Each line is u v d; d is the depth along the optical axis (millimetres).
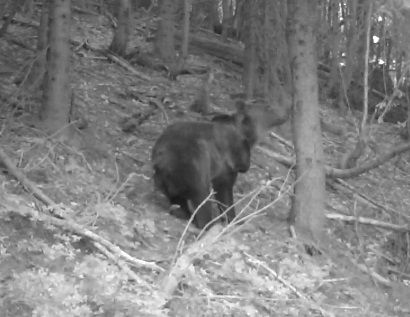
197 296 8000
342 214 13188
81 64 15586
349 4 17453
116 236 8938
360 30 16875
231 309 8102
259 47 16906
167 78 16828
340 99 19578
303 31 11461
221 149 10312
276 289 8922
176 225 10016
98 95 14094
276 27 16844
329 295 9695
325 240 11398
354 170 13539
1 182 8805
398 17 11625
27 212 8086
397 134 18859
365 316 9297
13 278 6863
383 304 9922
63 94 11203
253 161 13773
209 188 10055
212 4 23984
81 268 7340
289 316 8609
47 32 12047
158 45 17531
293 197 11508
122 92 14641
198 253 8414
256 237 10594
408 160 18078
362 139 14367
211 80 17188
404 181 16812
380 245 12727
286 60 16875
